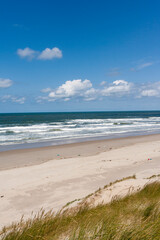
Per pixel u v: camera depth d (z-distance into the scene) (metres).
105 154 18.45
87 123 60.00
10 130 39.75
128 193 6.92
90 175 11.85
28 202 8.20
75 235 2.94
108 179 10.99
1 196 8.84
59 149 21.55
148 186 7.34
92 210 5.13
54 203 7.91
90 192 8.97
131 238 2.63
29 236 3.20
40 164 14.87
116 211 4.72
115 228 2.84
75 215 4.77
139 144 24.50
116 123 59.12
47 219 3.94
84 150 21.09
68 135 32.94
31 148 22.00
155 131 39.69
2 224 6.23
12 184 10.48
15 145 23.86
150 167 13.08
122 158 16.39
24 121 75.25
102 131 39.03
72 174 12.13
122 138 29.77
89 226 3.21
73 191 9.32
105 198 7.02
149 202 5.25
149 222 3.20
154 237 2.65
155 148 21.11
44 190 9.57
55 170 13.09
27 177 11.66
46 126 49.00
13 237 3.22
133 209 4.71
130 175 11.38
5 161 16.47
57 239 3.16
